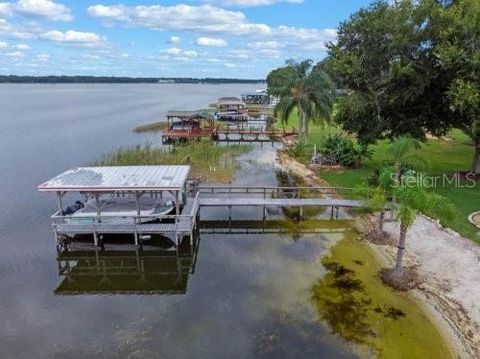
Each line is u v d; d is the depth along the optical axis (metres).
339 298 15.91
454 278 16.47
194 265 19.17
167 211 22.02
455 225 20.80
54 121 77.38
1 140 54.03
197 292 16.86
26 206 27.30
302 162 38.12
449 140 42.69
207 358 12.83
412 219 15.73
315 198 26.61
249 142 51.44
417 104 28.48
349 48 29.19
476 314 14.28
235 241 21.66
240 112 73.69
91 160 40.53
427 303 15.22
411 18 26.12
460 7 25.17
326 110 42.09
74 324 14.87
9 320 15.12
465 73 24.19
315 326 14.24
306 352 12.98
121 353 13.20
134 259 20.14
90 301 16.52
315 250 20.25
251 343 13.50
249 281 17.53
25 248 21.22
